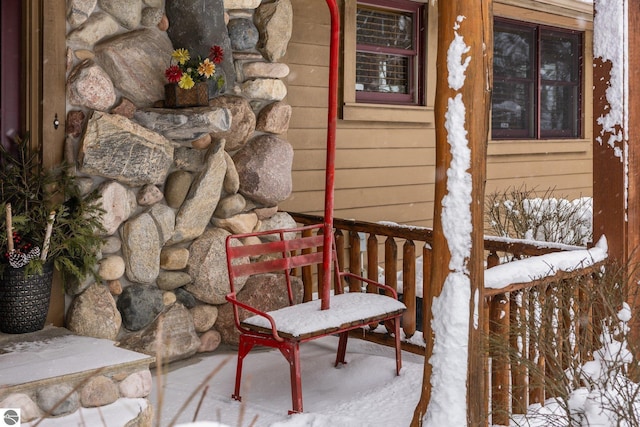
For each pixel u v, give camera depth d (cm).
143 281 442
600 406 291
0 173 397
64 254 407
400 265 707
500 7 759
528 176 833
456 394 298
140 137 429
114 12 433
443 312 301
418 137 699
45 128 406
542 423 324
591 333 361
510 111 830
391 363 449
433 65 703
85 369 334
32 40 406
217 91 474
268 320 381
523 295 336
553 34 878
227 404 392
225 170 481
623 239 402
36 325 393
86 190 415
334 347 500
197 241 475
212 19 464
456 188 299
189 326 467
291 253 532
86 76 411
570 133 912
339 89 628
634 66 409
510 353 316
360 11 657
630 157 405
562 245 433
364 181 654
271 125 513
